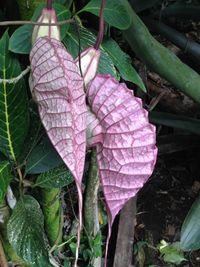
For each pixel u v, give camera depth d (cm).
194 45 85
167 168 86
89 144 38
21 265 63
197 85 60
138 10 81
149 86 90
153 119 77
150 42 58
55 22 39
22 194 53
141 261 73
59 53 36
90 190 65
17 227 52
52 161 50
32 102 48
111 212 37
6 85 43
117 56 50
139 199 81
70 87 35
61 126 35
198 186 83
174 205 81
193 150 88
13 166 51
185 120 76
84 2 62
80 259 70
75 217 69
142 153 36
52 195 60
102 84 37
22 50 41
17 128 46
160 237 76
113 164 37
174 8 91
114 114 37
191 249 63
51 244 66
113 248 73
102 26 39
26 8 46
